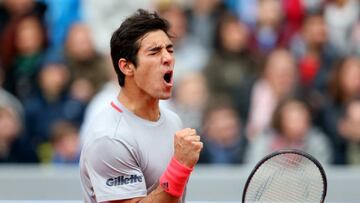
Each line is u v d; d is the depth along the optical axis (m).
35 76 24.92
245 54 24.83
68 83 24.55
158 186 9.82
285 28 25.20
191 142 9.55
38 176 22.11
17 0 25.47
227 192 21.44
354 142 23.67
